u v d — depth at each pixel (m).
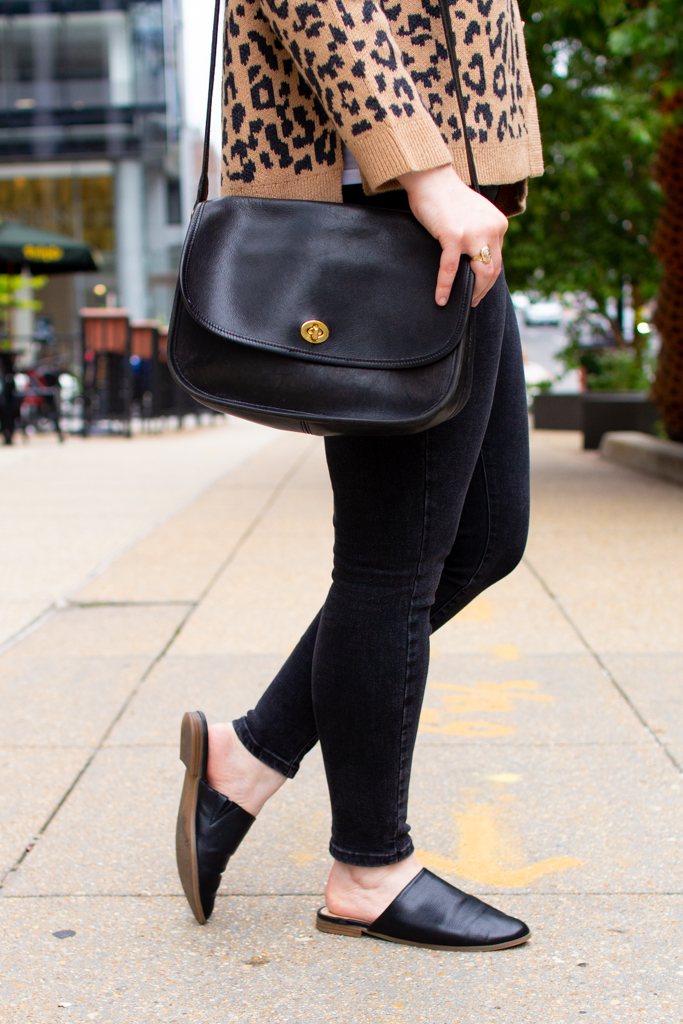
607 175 10.48
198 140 29.12
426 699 2.80
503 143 1.45
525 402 1.64
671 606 3.76
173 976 1.52
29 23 28.30
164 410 13.40
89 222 29.58
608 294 12.46
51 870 1.89
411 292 1.33
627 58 8.67
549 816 2.08
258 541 5.14
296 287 1.33
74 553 4.95
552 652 3.24
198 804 1.65
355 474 1.46
